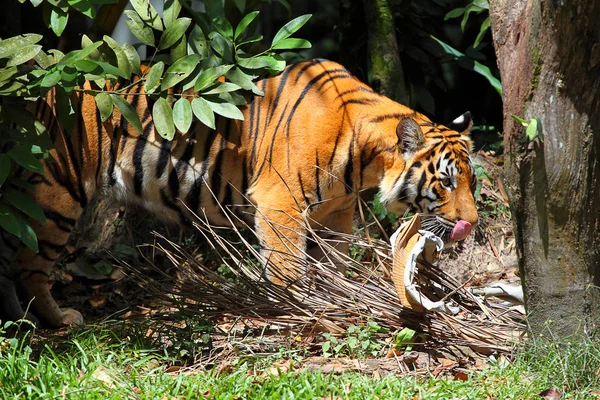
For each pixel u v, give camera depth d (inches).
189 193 437.7
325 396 288.8
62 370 296.8
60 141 424.8
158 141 431.2
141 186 439.8
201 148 431.8
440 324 347.6
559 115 306.7
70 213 435.8
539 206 318.7
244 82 392.2
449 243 414.6
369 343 342.0
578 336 319.9
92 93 381.1
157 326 366.3
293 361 326.3
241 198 437.1
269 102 430.6
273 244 417.4
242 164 432.8
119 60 374.6
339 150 417.7
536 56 303.1
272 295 367.6
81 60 346.3
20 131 367.2
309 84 427.5
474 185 422.6
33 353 343.3
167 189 438.6
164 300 390.9
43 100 422.0
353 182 425.7
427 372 323.6
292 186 418.0
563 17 289.1
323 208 426.3
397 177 414.3
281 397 279.4
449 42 682.2
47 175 424.2
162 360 340.5
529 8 302.4
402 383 295.6
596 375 309.0
